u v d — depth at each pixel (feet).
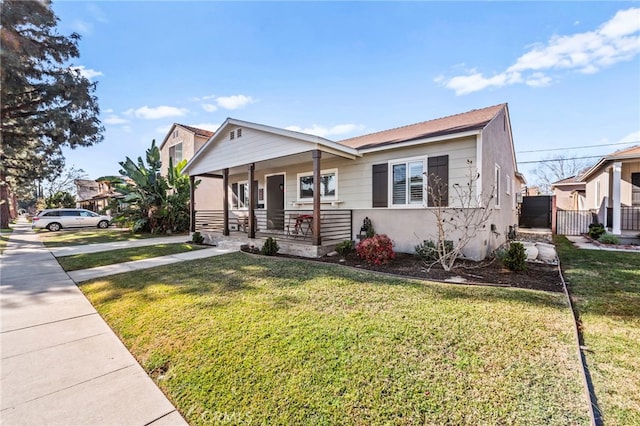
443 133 23.91
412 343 9.57
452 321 11.16
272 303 13.46
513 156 40.42
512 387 7.38
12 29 41.52
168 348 9.91
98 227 68.64
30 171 59.98
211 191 58.08
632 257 24.68
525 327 10.60
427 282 16.62
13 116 45.98
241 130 32.40
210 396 7.51
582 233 44.57
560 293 14.52
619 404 6.86
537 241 36.70
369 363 8.52
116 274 20.34
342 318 11.60
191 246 33.68
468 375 7.89
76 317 13.17
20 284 18.60
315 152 25.41
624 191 38.88
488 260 22.99
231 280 17.52
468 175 23.31
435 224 24.80
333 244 26.89
